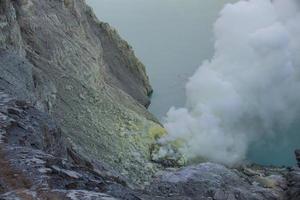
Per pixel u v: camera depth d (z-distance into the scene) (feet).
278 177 315.99
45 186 84.99
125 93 459.32
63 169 95.30
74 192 81.82
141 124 375.25
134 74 542.16
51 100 274.36
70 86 329.72
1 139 109.40
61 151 140.97
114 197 84.02
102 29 515.50
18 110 133.39
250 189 270.46
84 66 372.38
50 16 367.25
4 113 127.95
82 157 168.35
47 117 142.10
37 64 311.27
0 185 85.30
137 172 303.68
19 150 101.04
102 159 289.12
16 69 203.10
